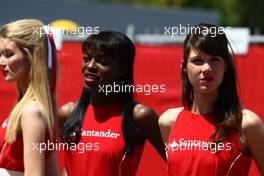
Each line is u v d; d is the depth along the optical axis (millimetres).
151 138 13336
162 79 19109
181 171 12016
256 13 90188
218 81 11828
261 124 11844
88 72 13117
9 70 11953
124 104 13195
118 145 12938
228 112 11867
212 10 92750
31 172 11461
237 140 11789
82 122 13250
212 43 11734
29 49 11898
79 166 13109
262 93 18391
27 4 49312
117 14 52469
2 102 20250
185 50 12086
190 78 12016
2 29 12086
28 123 11539
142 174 18750
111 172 12938
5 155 11828
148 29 53156
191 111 12328
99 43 13000
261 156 11898
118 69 13172
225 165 11766
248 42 18547
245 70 18531
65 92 18891
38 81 11781
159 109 19094
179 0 94875
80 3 51312
